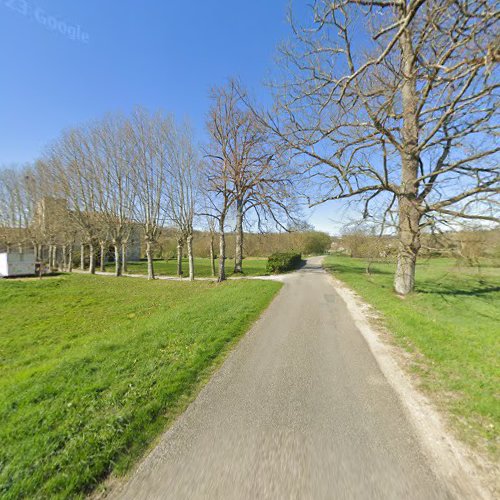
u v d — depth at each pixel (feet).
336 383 11.48
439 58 18.11
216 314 23.06
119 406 9.53
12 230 96.12
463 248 28.17
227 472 6.80
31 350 20.25
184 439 8.04
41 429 8.39
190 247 61.67
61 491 6.32
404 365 13.21
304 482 6.47
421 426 8.54
